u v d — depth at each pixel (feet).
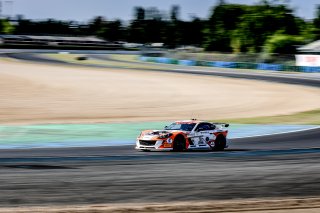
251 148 128.77
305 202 63.77
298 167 94.79
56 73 401.08
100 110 222.48
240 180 80.59
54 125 169.07
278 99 274.57
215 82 361.30
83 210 57.57
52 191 69.87
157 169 90.43
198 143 123.65
